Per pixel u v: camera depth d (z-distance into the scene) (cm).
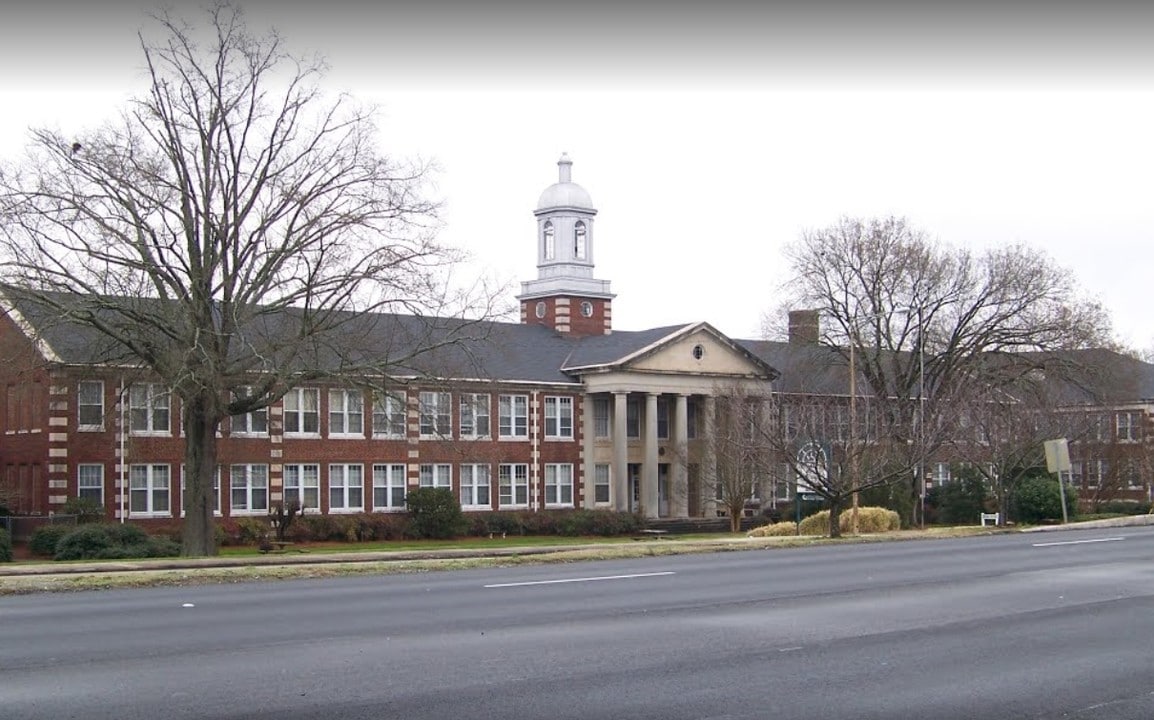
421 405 5353
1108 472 6750
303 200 3906
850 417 4672
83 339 4894
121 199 3744
